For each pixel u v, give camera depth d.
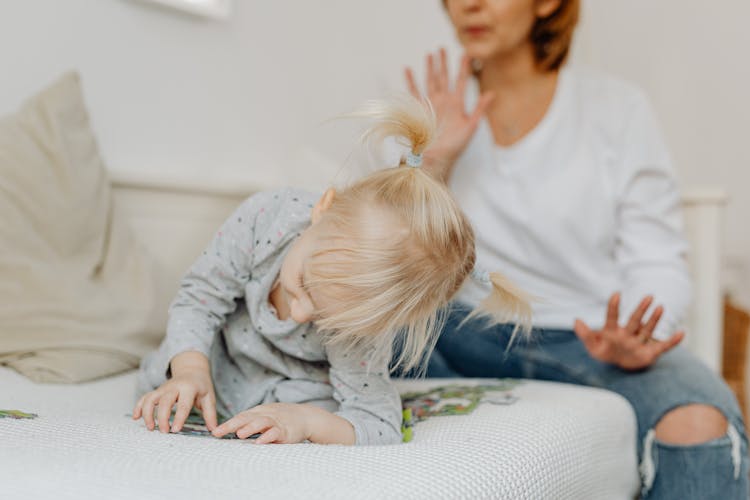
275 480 0.63
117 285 1.40
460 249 0.94
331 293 0.86
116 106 1.69
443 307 1.00
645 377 1.31
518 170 1.59
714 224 1.78
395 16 2.49
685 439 1.19
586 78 1.68
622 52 3.24
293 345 0.99
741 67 2.90
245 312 1.05
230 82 1.98
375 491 0.63
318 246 0.89
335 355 0.96
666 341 1.29
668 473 1.19
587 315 1.54
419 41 2.59
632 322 1.27
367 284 0.86
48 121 1.37
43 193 1.31
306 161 1.99
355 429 0.89
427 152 1.54
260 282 0.99
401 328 0.95
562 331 1.51
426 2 2.60
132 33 1.72
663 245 1.58
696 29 3.02
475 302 1.31
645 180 1.59
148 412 0.84
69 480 0.61
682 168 3.07
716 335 1.79
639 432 1.24
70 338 1.25
